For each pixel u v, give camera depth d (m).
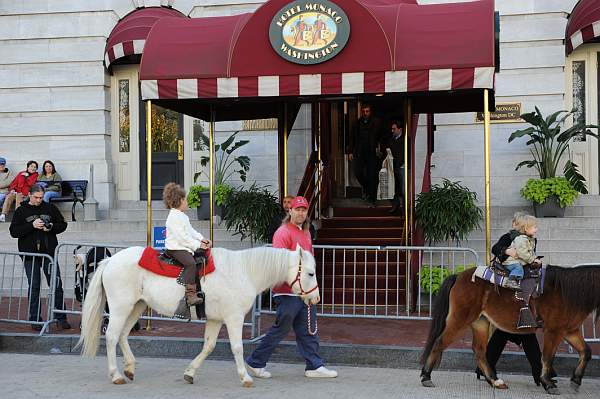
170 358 9.94
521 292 7.98
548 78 14.66
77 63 16.38
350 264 13.12
